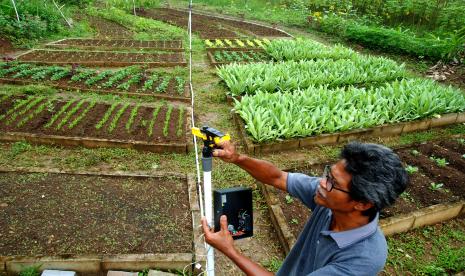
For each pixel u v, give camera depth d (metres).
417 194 4.68
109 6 17.86
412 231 4.21
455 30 12.48
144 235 3.72
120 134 5.63
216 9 19.88
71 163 4.97
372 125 6.40
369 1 17.09
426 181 4.97
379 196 1.40
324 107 6.52
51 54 9.85
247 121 6.02
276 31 15.52
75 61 9.27
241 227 1.99
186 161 5.23
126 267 3.35
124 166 5.00
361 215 1.57
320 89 7.43
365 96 7.30
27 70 8.10
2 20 10.59
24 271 3.22
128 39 12.35
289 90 7.77
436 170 5.20
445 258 3.78
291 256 2.01
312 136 5.91
